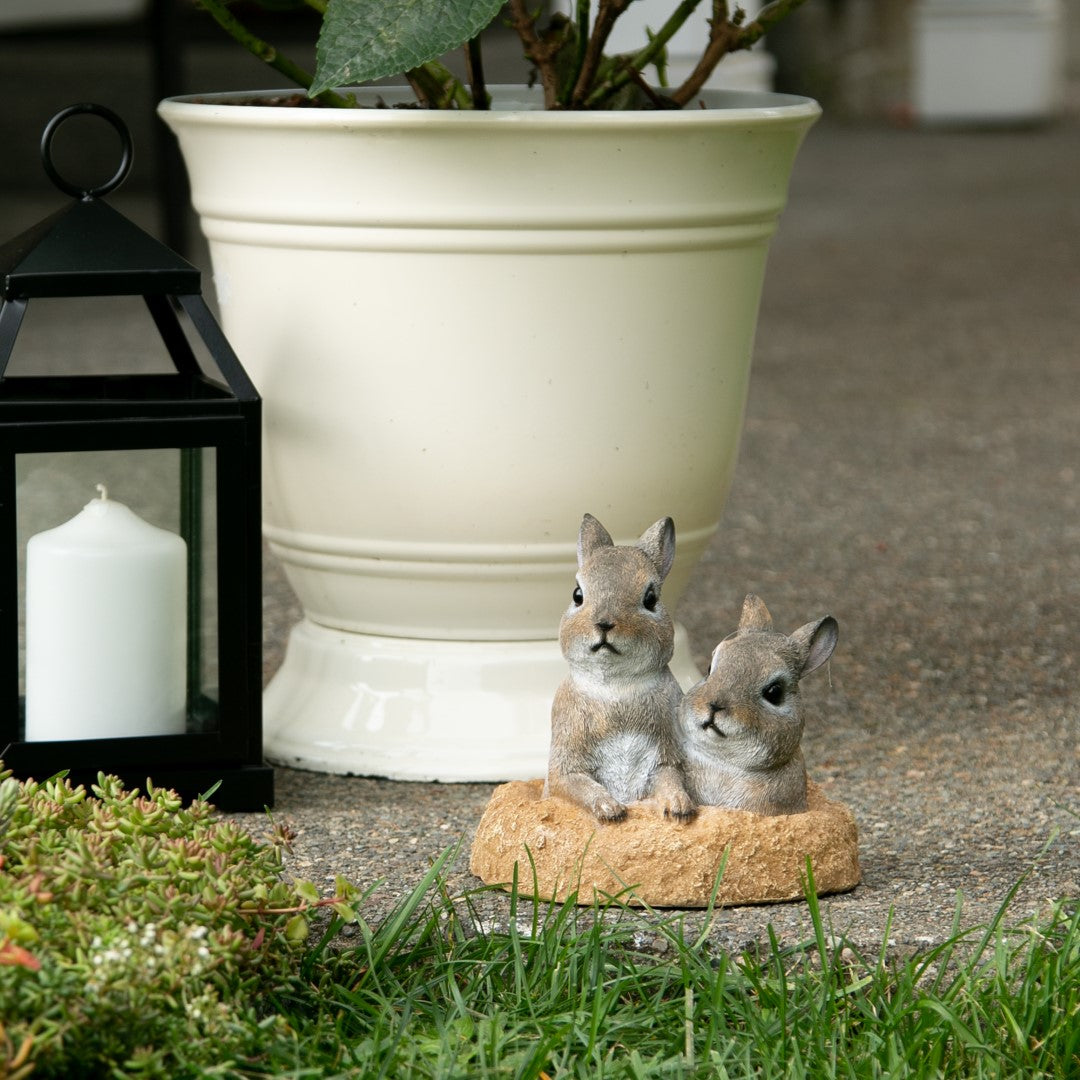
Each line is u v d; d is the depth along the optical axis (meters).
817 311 10.53
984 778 3.84
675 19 3.87
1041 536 6.09
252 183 3.62
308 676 4.01
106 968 2.37
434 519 3.71
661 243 3.59
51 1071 2.31
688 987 2.66
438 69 4.13
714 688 3.01
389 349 3.60
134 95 14.17
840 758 3.97
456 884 3.17
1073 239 12.90
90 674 3.49
